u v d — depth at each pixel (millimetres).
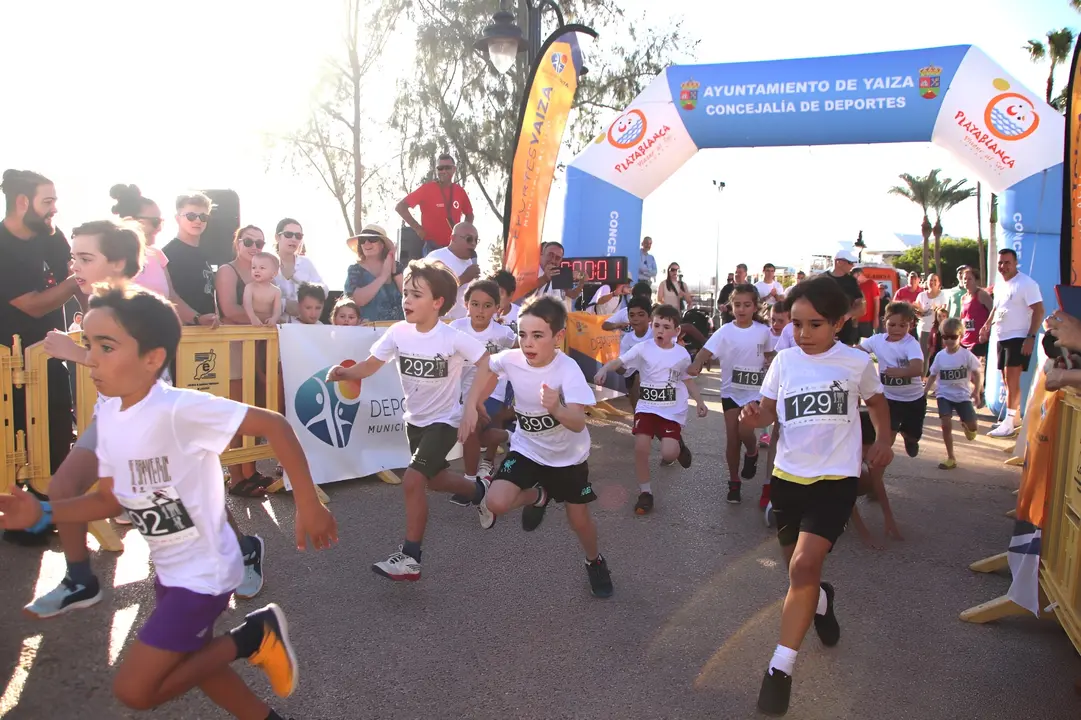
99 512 2338
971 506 5973
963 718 2926
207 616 2285
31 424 4422
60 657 3102
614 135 10555
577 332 9930
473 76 17703
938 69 9297
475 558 4465
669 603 3920
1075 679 3238
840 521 3146
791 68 9844
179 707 2803
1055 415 3529
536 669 3191
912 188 47156
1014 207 9258
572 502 3922
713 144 10438
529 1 9312
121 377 2191
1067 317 3439
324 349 5875
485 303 5961
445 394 4301
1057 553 3453
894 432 6738
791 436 3373
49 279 4633
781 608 3895
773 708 2840
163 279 5043
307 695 2926
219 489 2385
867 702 3021
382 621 3590
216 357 5227
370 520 5074
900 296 17812
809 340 3389
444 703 2908
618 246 10742
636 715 2877
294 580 4023
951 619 3834
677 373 5680
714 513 5574
